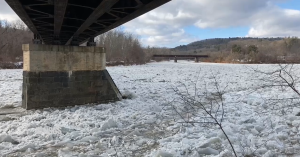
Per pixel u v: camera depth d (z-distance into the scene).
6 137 7.41
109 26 11.65
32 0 8.20
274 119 9.31
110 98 14.03
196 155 6.21
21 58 59.06
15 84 20.62
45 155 6.49
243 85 20.84
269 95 14.54
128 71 37.97
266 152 6.20
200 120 9.55
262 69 38.50
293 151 6.49
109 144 7.28
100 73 13.74
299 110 10.09
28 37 67.81
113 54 70.06
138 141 7.60
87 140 7.69
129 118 10.43
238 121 9.25
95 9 7.82
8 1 7.22
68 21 11.45
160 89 18.78
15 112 11.27
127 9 8.77
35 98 11.94
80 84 13.10
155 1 6.89
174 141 7.51
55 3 6.93
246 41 149.25
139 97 15.31
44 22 10.96
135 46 72.31
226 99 14.41
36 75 11.96
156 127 9.22
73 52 12.86
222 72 37.03
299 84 18.14
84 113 11.05
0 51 50.81
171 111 11.56
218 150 6.65
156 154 6.19
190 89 18.81
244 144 6.89
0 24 59.44
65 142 7.43
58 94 12.49
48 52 12.21
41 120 9.74
